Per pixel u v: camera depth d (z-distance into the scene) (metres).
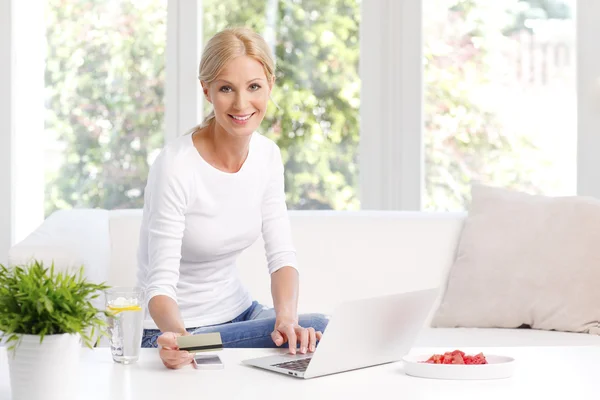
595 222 3.07
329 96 4.60
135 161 4.65
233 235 2.57
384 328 1.91
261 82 2.37
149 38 4.62
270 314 2.62
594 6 4.41
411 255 3.21
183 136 2.55
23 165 4.62
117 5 4.64
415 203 4.55
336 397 1.66
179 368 1.90
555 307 2.97
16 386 1.57
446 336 2.88
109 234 3.13
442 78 4.55
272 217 2.70
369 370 1.92
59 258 2.52
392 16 4.54
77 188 4.67
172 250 2.38
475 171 4.55
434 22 4.54
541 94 4.51
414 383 1.79
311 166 4.61
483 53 4.53
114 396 1.66
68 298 1.57
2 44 4.52
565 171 4.50
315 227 3.20
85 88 4.65
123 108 4.65
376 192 4.58
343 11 4.59
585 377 1.84
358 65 4.59
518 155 4.52
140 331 1.94
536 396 1.68
